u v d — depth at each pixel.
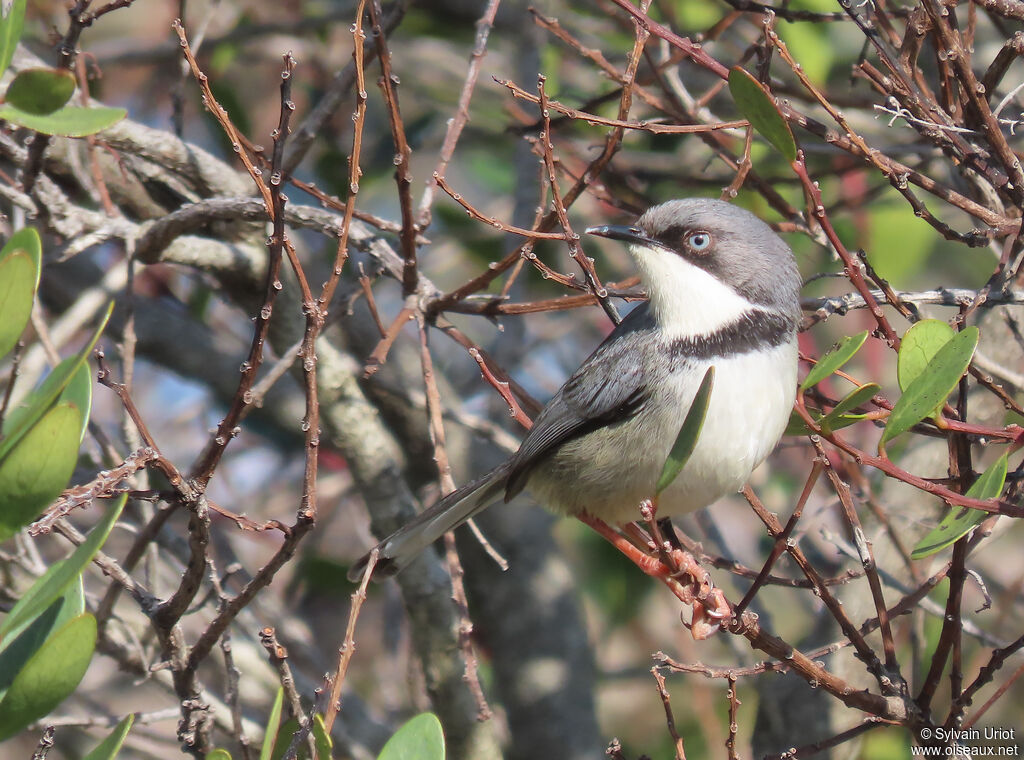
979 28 13.06
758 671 7.23
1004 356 10.09
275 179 6.57
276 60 15.95
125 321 9.29
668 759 13.48
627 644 16.19
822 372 7.12
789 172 12.34
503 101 14.89
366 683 14.66
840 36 14.26
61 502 6.25
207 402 14.55
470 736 10.88
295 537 6.89
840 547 9.00
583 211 14.95
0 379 11.88
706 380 6.72
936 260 15.98
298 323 11.30
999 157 7.68
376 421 11.12
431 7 16.08
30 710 5.98
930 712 7.73
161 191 11.61
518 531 13.70
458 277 16.98
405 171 8.62
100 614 8.91
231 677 7.71
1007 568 14.51
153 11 16.95
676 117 9.98
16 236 6.16
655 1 12.72
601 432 8.97
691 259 8.71
